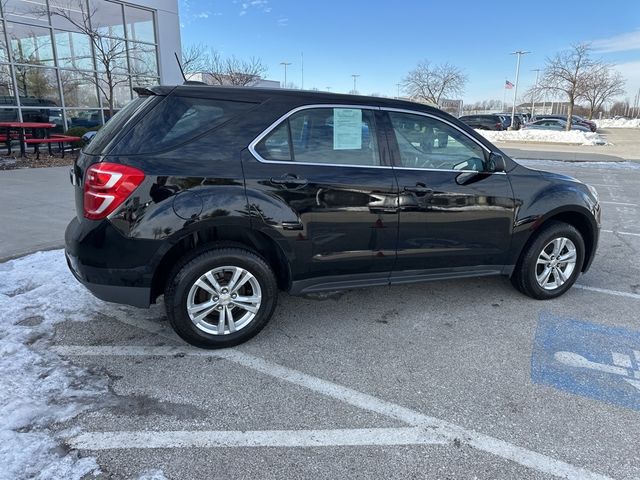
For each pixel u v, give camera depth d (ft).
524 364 10.43
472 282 15.49
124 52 54.24
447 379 9.83
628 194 33.73
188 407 8.79
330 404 8.96
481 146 12.40
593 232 14.05
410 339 11.57
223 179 9.89
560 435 8.14
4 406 8.49
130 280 9.75
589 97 113.80
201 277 10.28
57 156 43.83
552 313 13.07
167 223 9.54
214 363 10.34
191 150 9.87
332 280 11.41
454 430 8.25
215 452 7.65
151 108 9.88
